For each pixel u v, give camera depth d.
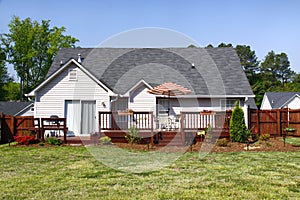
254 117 16.42
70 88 16.83
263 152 11.62
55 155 10.84
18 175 7.76
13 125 15.72
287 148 12.41
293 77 73.94
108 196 5.95
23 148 12.78
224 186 6.63
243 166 8.83
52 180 7.21
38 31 41.69
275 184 6.79
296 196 5.90
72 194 6.09
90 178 7.41
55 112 16.83
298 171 8.10
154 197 5.88
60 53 21.17
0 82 42.84
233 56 20.72
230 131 14.08
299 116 15.57
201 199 5.75
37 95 16.97
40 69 42.41
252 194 6.04
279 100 40.25
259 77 61.91
